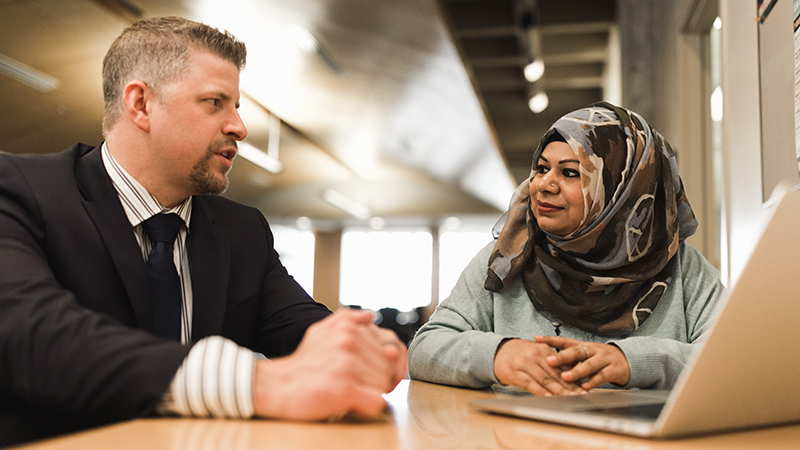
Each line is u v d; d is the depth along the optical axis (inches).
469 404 33.4
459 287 57.7
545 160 54.9
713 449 21.5
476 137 386.6
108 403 25.1
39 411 33.7
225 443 20.2
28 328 26.8
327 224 626.2
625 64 176.4
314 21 257.1
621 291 51.6
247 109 394.6
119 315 41.2
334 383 24.1
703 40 120.6
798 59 54.7
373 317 28.5
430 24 230.2
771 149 62.4
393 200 578.9
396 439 22.3
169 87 45.5
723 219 79.5
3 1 240.5
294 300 52.0
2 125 343.9
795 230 20.7
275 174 536.4
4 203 38.0
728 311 20.0
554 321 53.1
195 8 255.3
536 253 55.2
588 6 243.8
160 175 46.2
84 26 263.3
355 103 371.9
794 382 23.8
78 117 354.0
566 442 22.5
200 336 45.2
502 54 283.0
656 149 55.3
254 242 53.5
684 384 21.0
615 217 53.1
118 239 42.2
